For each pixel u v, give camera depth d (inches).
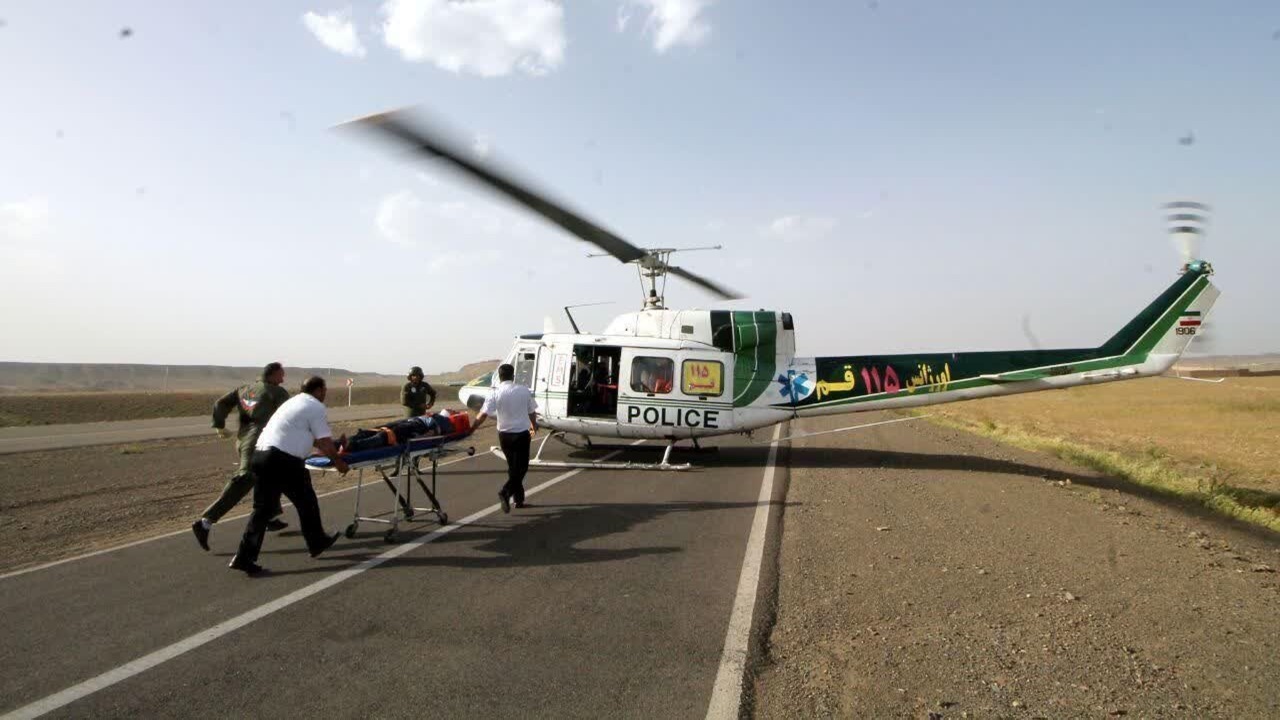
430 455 278.4
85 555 235.3
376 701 129.6
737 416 456.1
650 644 155.7
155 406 1046.4
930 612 176.2
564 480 392.2
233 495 240.4
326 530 272.2
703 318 466.3
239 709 127.0
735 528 270.2
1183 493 382.3
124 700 130.6
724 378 456.4
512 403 301.3
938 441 625.0
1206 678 139.3
